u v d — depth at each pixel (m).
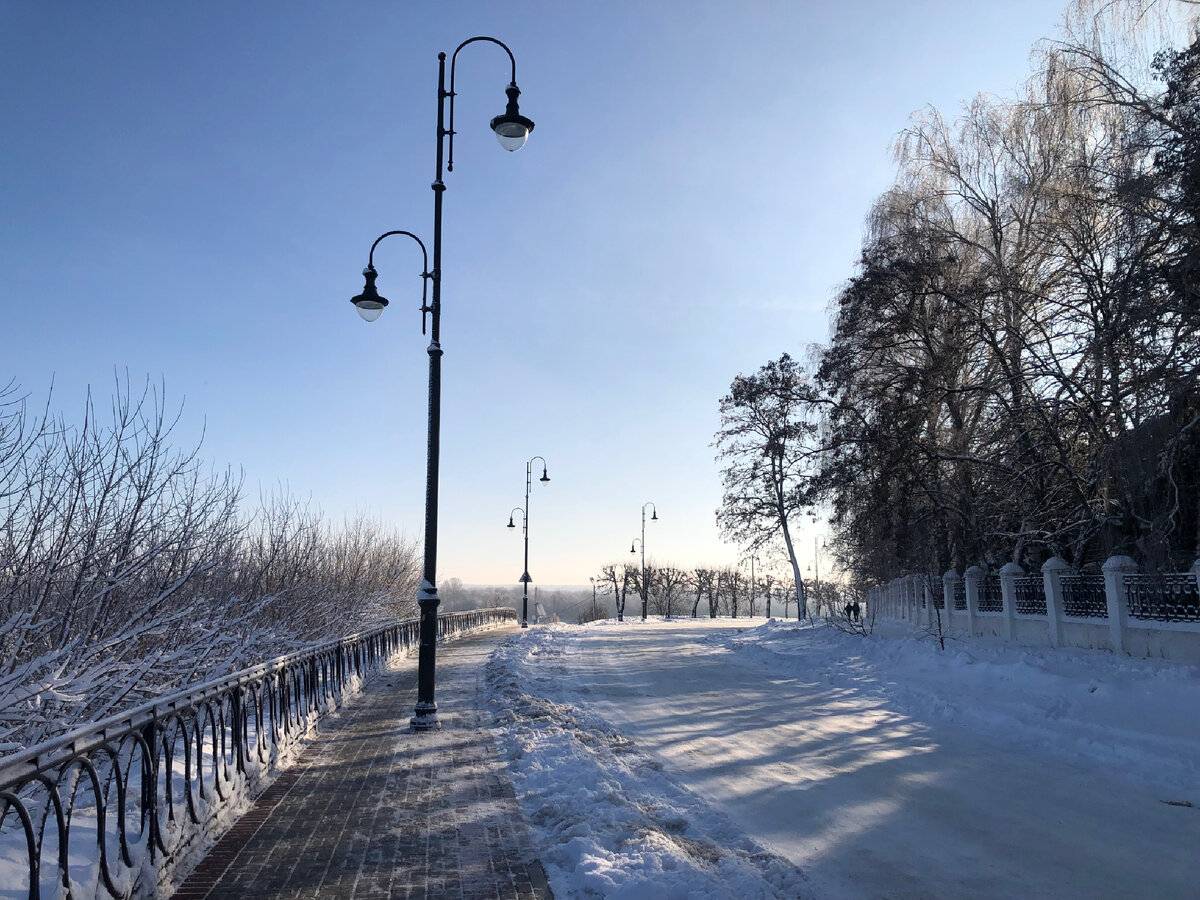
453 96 13.11
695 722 12.45
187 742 5.95
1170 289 13.61
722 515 48.31
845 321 22.52
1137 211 13.90
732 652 26.97
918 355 22.38
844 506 23.31
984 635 20.00
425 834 6.48
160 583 8.12
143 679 7.59
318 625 15.71
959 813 7.39
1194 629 12.63
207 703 6.52
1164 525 14.12
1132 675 12.52
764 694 15.80
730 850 6.30
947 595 22.75
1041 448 18.94
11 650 6.12
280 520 14.27
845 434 22.62
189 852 5.73
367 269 13.17
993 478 20.66
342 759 9.40
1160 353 13.85
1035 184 18.75
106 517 7.30
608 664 22.33
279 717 9.27
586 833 6.27
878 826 6.99
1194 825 6.97
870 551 25.84
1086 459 18.42
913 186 23.09
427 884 5.37
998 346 19.69
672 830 6.81
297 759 9.36
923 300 20.83
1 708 5.34
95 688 6.66
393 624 22.03
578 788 7.75
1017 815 7.32
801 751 10.21
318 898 5.12
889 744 10.67
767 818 7.23
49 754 4.01
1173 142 13.66
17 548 6.51
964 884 5.63
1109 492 16.50
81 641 6.52
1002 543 21.97
